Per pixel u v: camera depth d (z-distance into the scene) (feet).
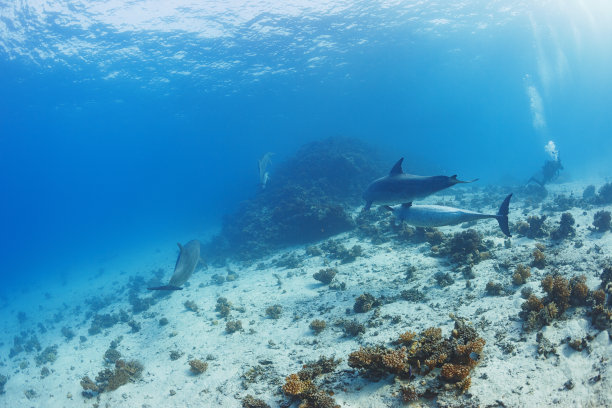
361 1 85.35
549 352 18.17
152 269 86.58
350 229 60.64
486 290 27.17
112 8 74.74
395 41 116.16
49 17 74.13
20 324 73.15
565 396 15.38
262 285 46.96
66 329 56.39
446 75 188.55
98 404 29.17
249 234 71.92
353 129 409.08
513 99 380.78
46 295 89.30
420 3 90.89
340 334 27.61
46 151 241.96
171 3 76.48
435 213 23.08
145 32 86.43
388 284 34.42
